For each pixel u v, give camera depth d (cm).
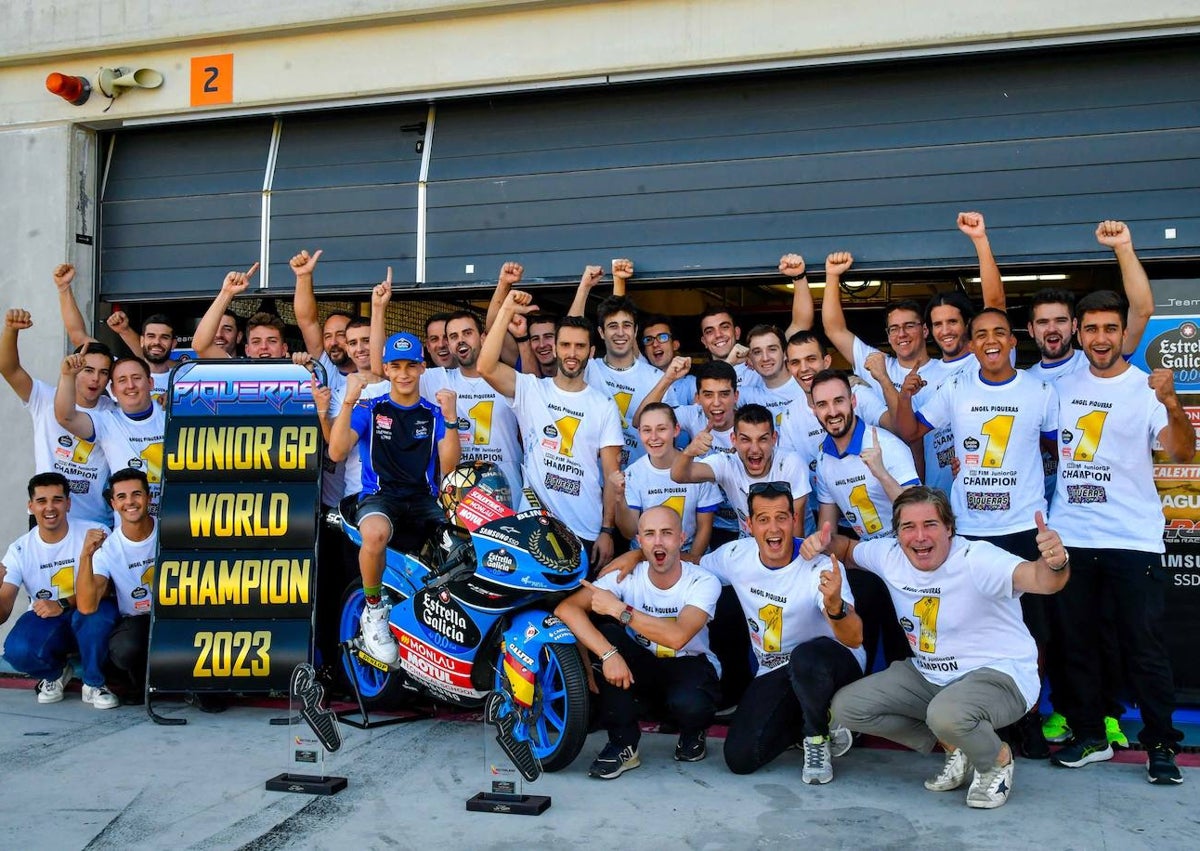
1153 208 502
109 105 650
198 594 509
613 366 564
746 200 559
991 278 491
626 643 448
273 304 720
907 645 473
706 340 560
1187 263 508
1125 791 396
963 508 454
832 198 546
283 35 620
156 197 661
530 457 520
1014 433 443
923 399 496
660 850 341
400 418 502
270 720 500
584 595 422
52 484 530
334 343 594
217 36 626
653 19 561
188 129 662
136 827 364
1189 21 488
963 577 391
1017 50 518
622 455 545
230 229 645
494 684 436
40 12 651
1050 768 425
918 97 538
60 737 475
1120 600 422
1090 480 433
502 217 597
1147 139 505
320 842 350
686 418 554
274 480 525
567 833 356
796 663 409
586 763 436
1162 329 509
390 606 479
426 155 613
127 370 558
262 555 515
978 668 392
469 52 591
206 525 515
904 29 522
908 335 507
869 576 467
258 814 376
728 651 502
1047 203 516
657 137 577
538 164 593
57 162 657
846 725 408
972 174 527
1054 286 625
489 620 423
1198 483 491
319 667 535
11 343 557
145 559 537
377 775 421
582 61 571
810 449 522
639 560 459
